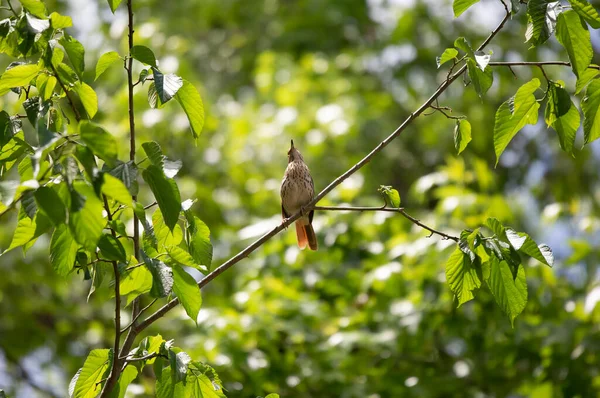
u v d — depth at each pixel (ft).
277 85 64.23
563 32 19.33
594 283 39.93
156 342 20.94
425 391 38.27
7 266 53.26
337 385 38.09
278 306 38.14
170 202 18.54
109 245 18.16
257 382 35.42
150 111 53.26
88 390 20.80
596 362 38.06
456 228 41.57
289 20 74.23
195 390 21.04
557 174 65.82
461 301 20.98
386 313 39.78
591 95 20.31
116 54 19.67
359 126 60.34
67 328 55.26
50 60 18.84
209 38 76.48
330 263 42.39
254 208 54.08
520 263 20.07
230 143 57.06
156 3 73.61
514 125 21.34
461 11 21.22
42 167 16.20
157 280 18.57
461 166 43.91
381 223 42.16
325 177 57.06
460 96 66.95
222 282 47.19
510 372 41.04
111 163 16.10
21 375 57.57
